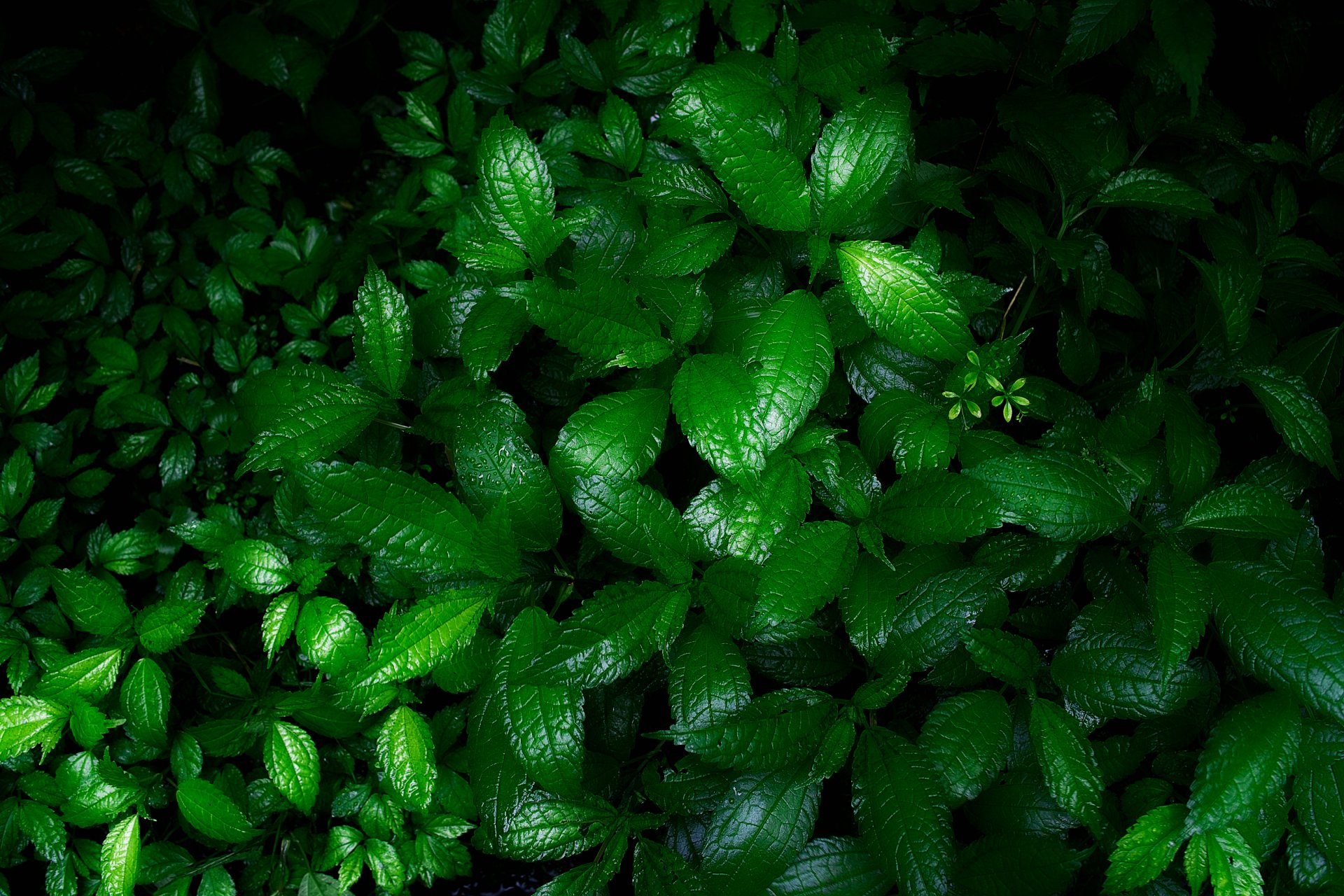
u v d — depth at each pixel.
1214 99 0.87
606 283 0.76
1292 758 0.72
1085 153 0.84
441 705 0.94
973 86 0.94
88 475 0.96
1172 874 0.78
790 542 0.75
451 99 0.96
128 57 1.08
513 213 0.80
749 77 0.81
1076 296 0.87
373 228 0.96
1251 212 0.89
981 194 0.90
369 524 0.76
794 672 0.82
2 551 0.91
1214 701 0.80
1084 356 0.86
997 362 0.78
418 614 0.77
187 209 1.05
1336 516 0.90
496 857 0.94
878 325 0.75
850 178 0.75
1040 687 0.80
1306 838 0.76
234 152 1.03
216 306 0.99
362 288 0.80
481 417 0.80
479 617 0.78
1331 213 0.90
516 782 0.78
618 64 0.93
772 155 0.75
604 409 0.77
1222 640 0.75
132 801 0.85
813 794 0.77
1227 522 0.77
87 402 1.01
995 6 0.92
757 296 0.82
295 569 0.81
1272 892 0.78
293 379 0.83
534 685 0.73
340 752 0.89
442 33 1.08
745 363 0.75
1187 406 0.80
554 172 0.89
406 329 0.80
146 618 0.83
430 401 0.82
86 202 1.03
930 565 0.77
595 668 0.74
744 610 0.75
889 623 0.76
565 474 0.77
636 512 0.76
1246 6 0.93
